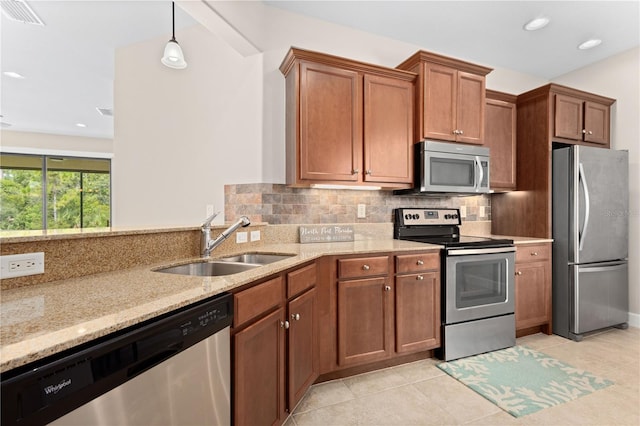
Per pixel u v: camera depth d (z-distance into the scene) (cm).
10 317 78
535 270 284
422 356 239
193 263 163
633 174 305
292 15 255
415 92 259
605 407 178
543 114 297
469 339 242
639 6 240
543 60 329
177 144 262
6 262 103
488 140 304
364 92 240
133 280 118
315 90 226
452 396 190
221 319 108
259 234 232
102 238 131
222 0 203
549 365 228
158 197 263
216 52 258
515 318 275
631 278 308
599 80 330
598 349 257
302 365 174
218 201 257
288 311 160
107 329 73
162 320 88
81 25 250
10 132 545
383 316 216
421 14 255
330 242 257
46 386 62
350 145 235
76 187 589
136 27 255
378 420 168
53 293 100
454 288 236
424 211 295
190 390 97
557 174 292
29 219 561
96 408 71
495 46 303
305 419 169
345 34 273
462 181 267
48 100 421
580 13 250
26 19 243
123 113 270
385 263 216
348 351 206
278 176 251
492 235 339
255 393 131
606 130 317
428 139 256
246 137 251
